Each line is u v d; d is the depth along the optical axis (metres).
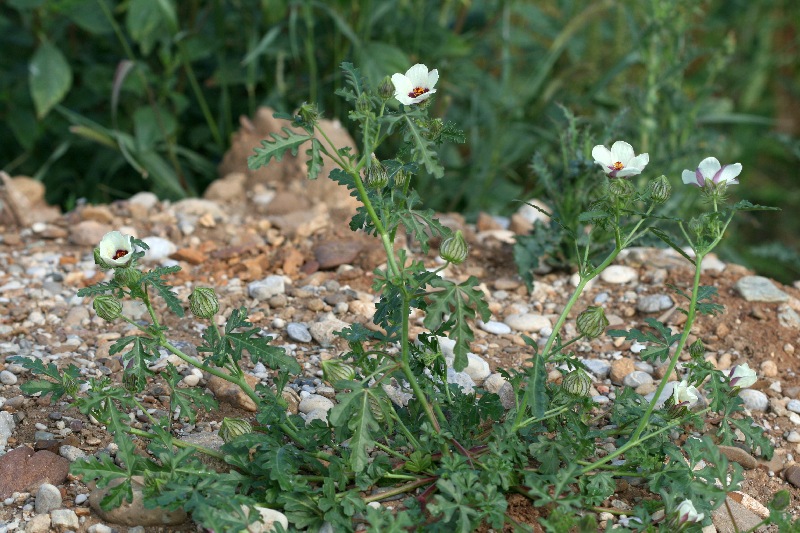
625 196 3.40
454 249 3.28
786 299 5.25
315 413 4.11
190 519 3.53
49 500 3.58
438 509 3.23
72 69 7.54
